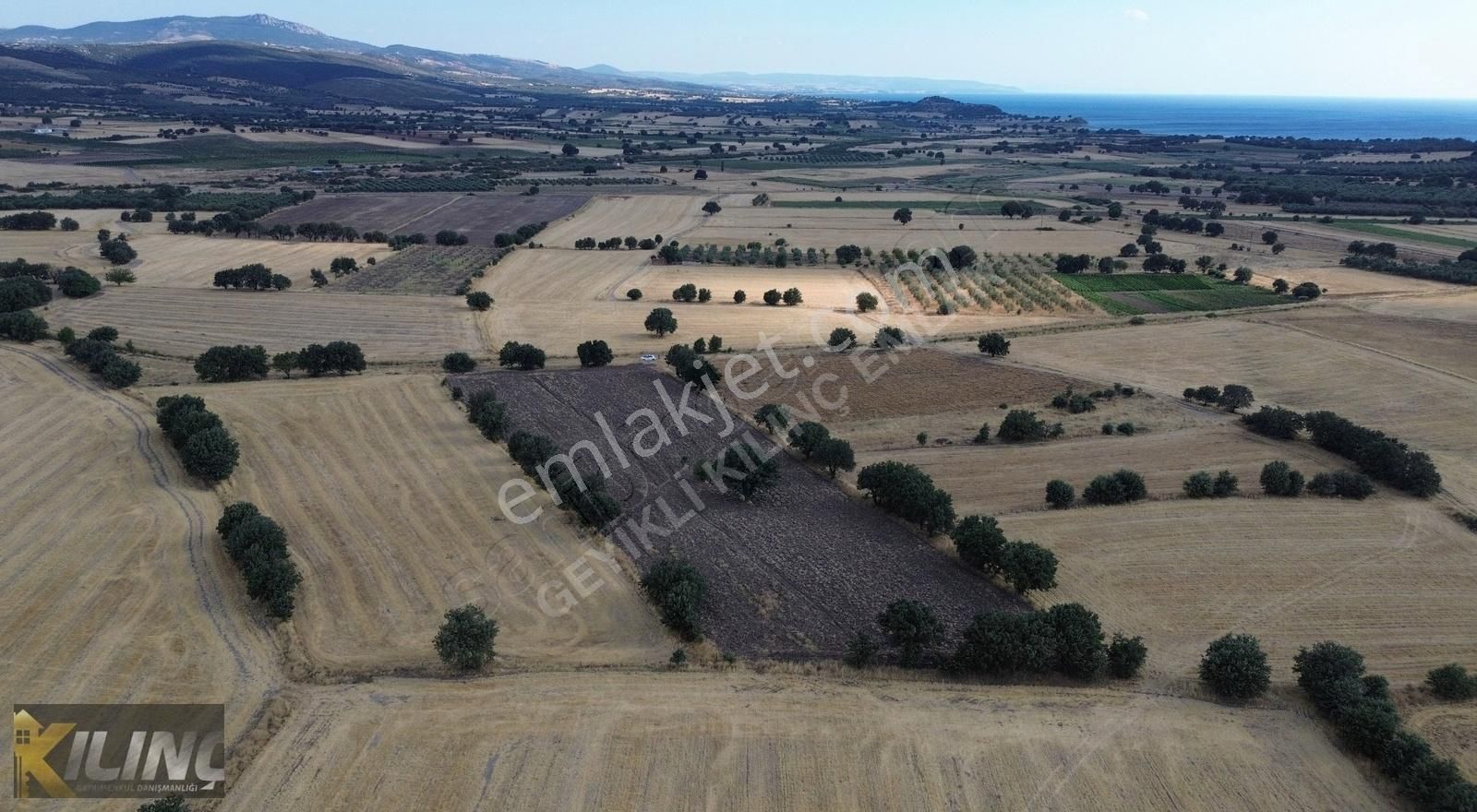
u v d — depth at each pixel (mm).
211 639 40656
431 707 36719
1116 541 52625
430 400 73500
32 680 37375
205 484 56250
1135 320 105062
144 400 70188
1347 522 55312
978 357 90500
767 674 40000
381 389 75562
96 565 46312
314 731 35000
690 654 41312
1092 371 87000
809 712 37062
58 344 85062
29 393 70938
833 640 42875
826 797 32469
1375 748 34562
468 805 31641
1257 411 76375
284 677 38500
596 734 35344
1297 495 59062
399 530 51969
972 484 61500
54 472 57031
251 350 78250
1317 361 90500
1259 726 36875
